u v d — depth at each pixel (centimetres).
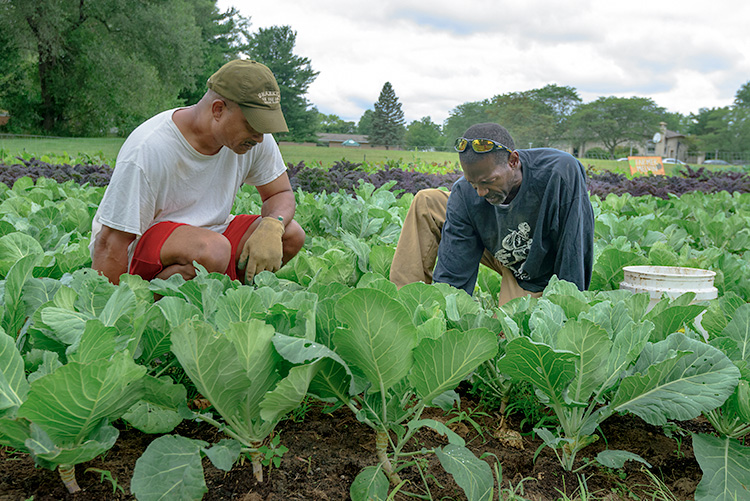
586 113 13012
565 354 154
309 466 166
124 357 122
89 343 135
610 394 194
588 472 175
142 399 149
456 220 306
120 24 4500
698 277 269
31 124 4856
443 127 14588
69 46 4575
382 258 350
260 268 296
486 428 198
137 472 129
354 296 136
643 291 275
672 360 162
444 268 310
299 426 190
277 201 334
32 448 124
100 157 1344
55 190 605
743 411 166
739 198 847
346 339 145
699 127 14288
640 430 203
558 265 292
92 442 127
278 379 151
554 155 285
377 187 916
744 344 187
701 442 170
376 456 173
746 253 427
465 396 225
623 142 13350
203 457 166
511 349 161
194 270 283
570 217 280
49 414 122
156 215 294
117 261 273
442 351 146
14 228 319
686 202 757
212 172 300
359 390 156
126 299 160
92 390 121
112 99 4844
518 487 157
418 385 155
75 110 4953
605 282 352
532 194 281
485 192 277
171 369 193
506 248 304
